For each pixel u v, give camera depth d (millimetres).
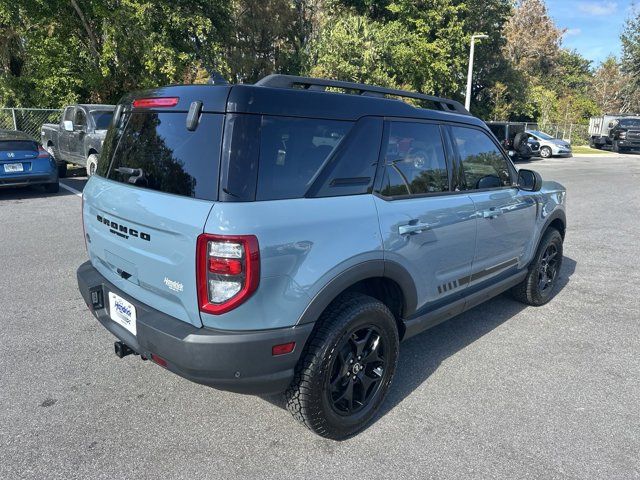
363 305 2748
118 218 2781
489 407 3219
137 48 15727
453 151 3564
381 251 2801
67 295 4910
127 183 2834
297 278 2416
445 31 25078
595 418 3119
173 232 2381
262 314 2348
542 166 22172
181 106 2562
